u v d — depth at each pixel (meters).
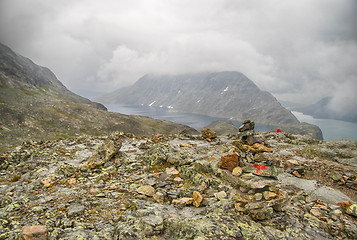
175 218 8.42
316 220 9.34
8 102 148.50
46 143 25.91
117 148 18.05
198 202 9.88
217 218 8.45
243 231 7.80
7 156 20.14
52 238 7.22
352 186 13.49
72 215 9.01
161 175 13.95
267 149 14.02
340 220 9.55
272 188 9.55
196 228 7.69
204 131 29.69
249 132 15.21
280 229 8.44
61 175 15.02
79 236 7.32
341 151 20.41
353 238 8.21
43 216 8.91
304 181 14.58
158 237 7.46
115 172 15.17
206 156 18.27
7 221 8.37
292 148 24.53
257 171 10.06
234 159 12.31
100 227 8.13
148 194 11.13
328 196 12.37
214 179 12.30
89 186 12.80
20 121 130.12
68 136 135.25
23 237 6.89
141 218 8.32
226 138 30.69
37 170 16.36
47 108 165.62
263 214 8.80
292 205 10.92
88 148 23.91
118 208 9.80
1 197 11.59
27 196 11.53
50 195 11.27
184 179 13.39
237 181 10.15
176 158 15.80
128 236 7.34
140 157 18.81
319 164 17.94
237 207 9.27
